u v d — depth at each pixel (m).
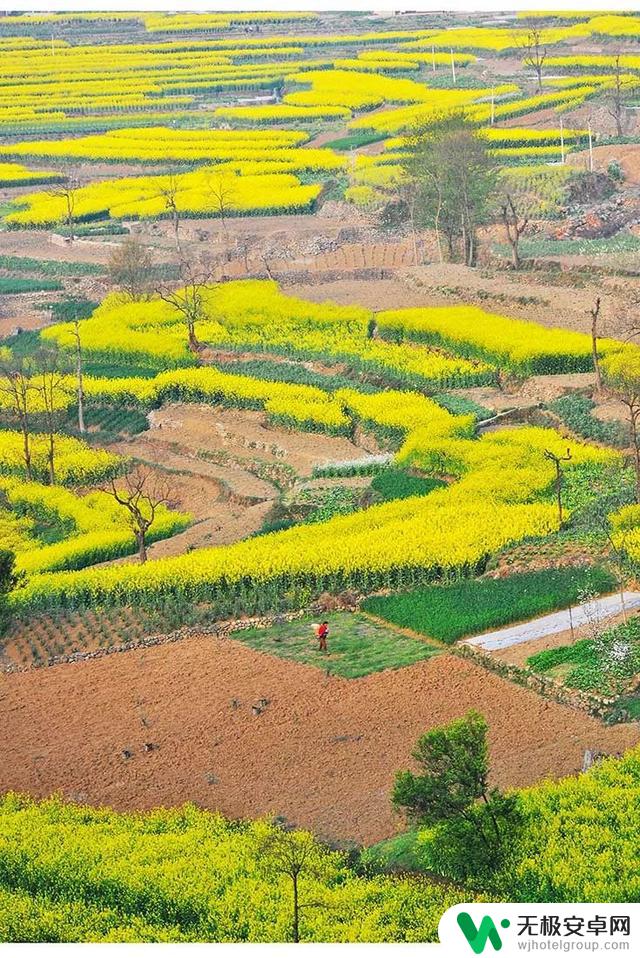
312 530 129.75
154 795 93.69
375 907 77.69
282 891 79.88
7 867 85.88
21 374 182.38
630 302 180.00
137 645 115.25
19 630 119.94
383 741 96.06
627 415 146.50
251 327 192.25
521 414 153.00
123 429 172.50
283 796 91.56
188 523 144.25
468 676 102.62
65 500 152.62
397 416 153.62
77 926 80.00
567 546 119.25
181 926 80.06
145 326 198.88
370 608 114.25
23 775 97.88
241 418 167.50
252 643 112.56
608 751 91.25
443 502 131.62
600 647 101.56
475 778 81.81
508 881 78.75
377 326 184.75
